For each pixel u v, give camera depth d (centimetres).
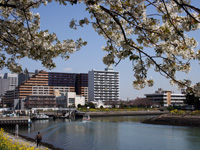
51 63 904
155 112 17212
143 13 724
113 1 715
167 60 771
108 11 738
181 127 7150
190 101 9650
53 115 12800
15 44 920
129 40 757
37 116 11444
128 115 15675
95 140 4734
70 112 13450
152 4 704
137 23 760
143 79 762
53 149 3606
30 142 3878
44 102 17088
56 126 7794
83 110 15400
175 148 3919
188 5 594
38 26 950
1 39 992
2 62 1062
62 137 5172
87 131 6253
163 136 5216
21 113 12706
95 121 10050
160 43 788
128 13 740
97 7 741
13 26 916
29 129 7006
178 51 777
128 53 717
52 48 882
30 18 953
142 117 13025
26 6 871
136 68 762
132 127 7250
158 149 3862
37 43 861
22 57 952
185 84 749
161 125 7881
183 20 716
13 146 1570
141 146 4100
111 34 873
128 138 4975
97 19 809
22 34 893
